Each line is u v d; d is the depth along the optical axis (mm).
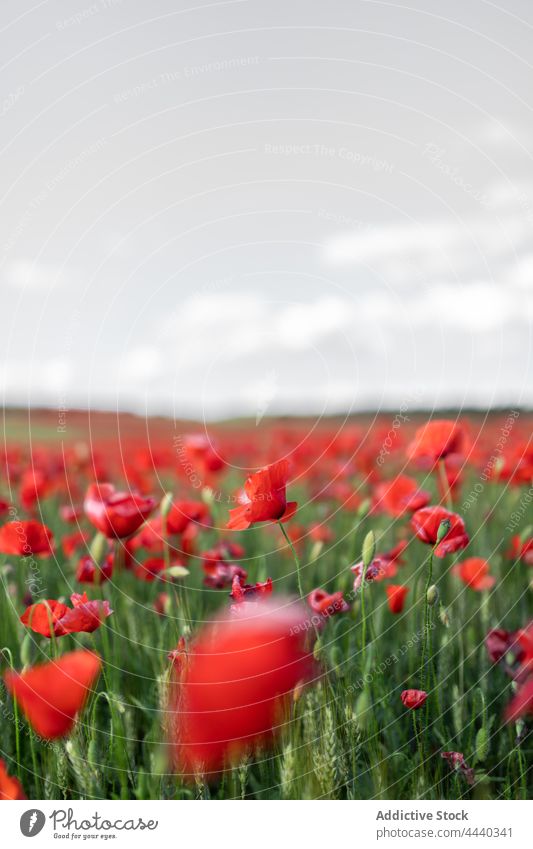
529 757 1035
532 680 990
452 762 969
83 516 1566
